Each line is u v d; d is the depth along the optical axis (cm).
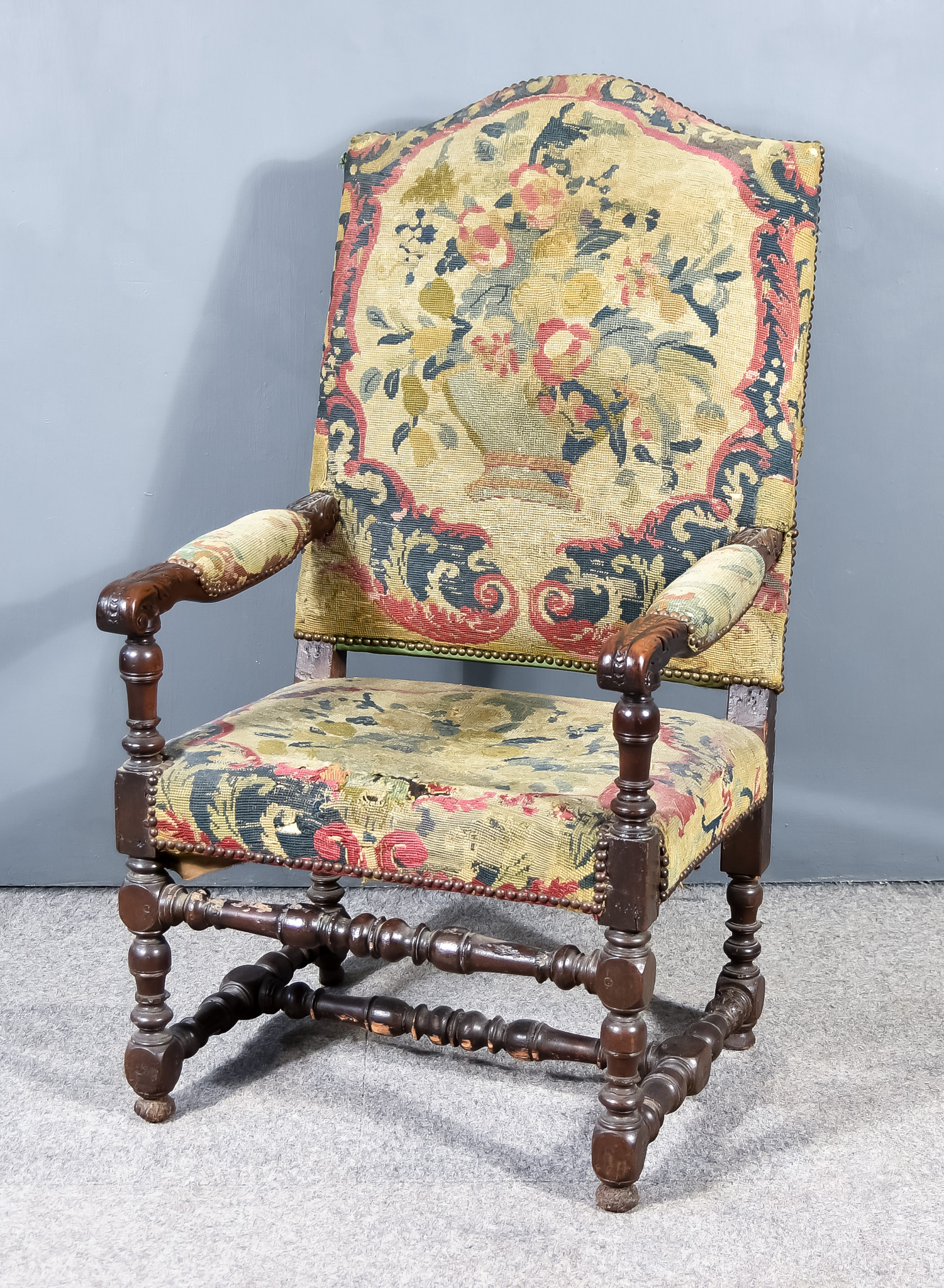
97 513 238
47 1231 151
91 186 226
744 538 175
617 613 184
